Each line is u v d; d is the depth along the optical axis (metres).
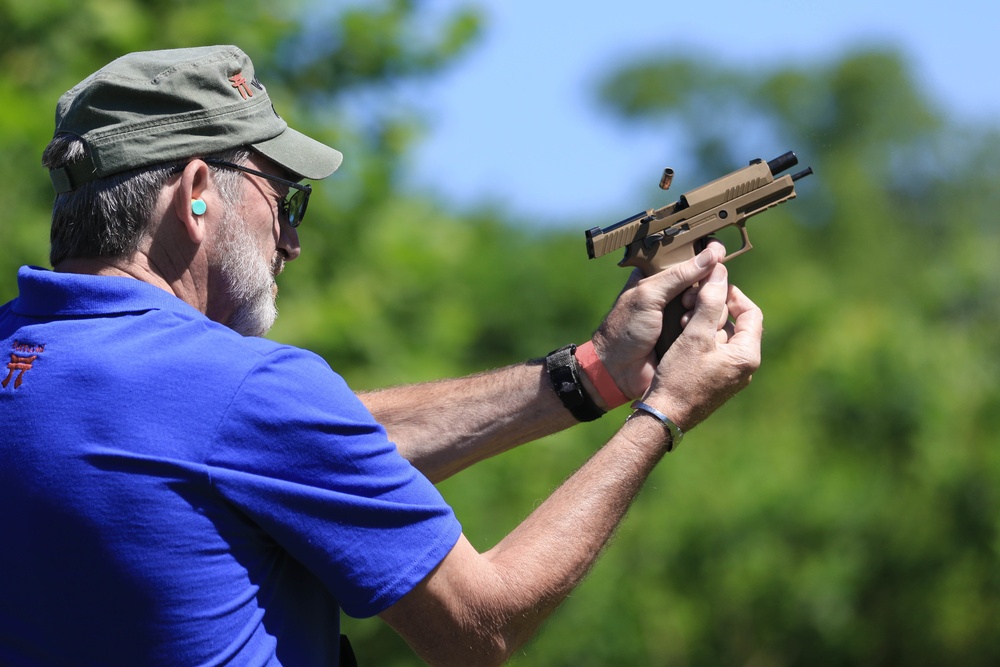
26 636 4.19
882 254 57.38
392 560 4.23
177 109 4.52
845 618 25.22
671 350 5.07
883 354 29.16
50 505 4.06
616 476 4.75
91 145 4.42
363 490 4.23
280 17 15.20
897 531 26.36
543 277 30.72
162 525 4.04
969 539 27.06
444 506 4.38
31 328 4.38
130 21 13.95
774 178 5.60
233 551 4.16
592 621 21.83
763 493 25.41
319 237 14.71
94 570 4.05
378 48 15.64
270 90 14.85
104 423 4.09
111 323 4.32
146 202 4.48
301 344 14.09
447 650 4.36
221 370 4.18
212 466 4.09
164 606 4.05
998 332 33.53
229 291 4.71
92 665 4.12
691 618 23.58
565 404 5.58
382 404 5.87
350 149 14.94
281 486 4.14
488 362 30.14
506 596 4.38
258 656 4.23
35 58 13.94
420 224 16.11
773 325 33.44
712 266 5.33
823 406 29.42
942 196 66.56
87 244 4.50
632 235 5.51
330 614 4.56
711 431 29.03
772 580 24.55
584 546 4.59
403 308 15.56
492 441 5.67
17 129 12.62
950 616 26.67
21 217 12.52
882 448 28.80
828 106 70.31
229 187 4.63
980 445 27.64
